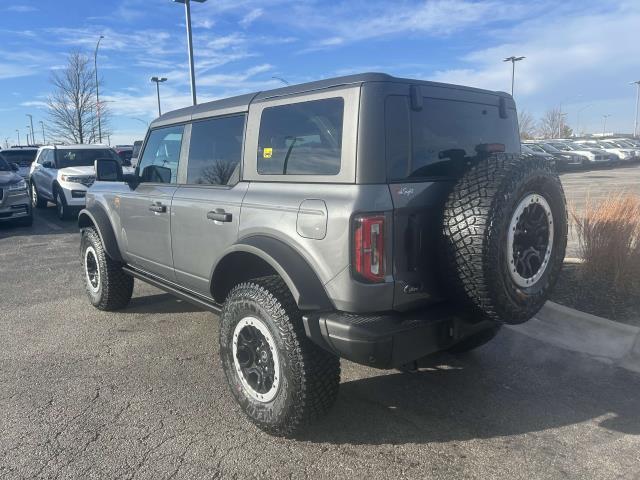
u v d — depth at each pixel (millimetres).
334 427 3338
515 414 3486
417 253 2939
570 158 29781
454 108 3346
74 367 4266
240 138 3693
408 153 3004
